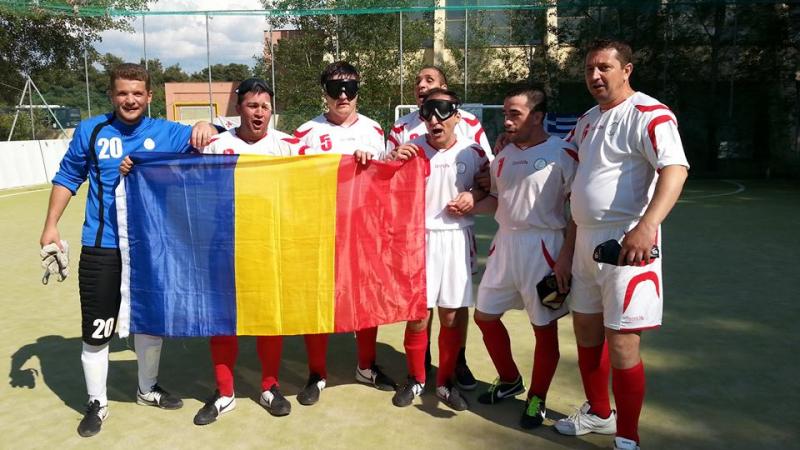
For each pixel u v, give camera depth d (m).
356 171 3.59
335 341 4.98
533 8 16.50
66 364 4.44
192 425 3.49
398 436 3.32
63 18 21.44
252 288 3.53
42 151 18.41
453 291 3.65
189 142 3.70
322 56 20.61
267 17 20.16
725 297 5.89
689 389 3.86
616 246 2.73
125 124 3.48
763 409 3.58
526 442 3.25
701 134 18.89
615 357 2.96
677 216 11.20
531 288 3.40
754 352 4.47
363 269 3.63
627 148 2.84
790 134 18.41
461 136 3.87
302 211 3.54
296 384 4.09
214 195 3.49
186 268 3.52
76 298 6.21
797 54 18.02
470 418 3.54
